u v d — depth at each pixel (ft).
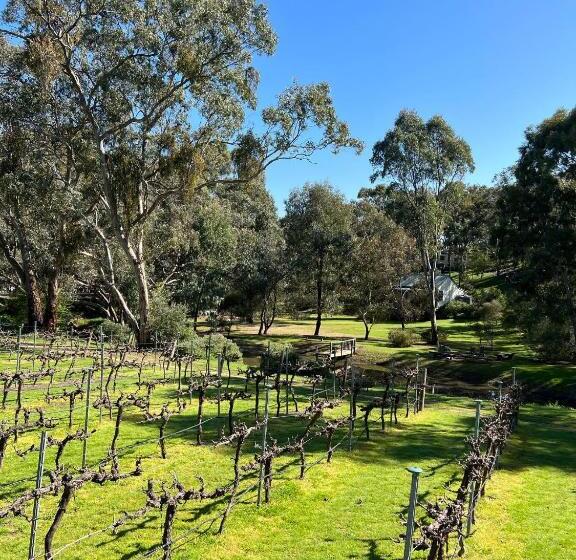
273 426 48.14
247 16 87.86
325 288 161.68
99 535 26.37
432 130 155.12
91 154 101.30
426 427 53.26
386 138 153.99
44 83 89.40
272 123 93.71
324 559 25.59
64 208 96.53
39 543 25.18
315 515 30.30
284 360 84.12
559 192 99.66
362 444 45.01
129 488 32.04
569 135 97.09
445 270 296.51
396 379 96.78
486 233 239.09
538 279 103.91
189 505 30.37
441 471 39.06
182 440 42.04
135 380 66.44
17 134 94.02
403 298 175.52
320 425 48.88
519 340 147.02
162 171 96.78
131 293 128.47
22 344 89.97
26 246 112.68
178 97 93.50
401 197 155.74
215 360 94.17
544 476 40.75
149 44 86.02
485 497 35.06
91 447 39.29
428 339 154.40
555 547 28.43
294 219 156.35
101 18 87.25
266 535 27.71
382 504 32.27
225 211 156.15
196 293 147.74
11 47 96.37
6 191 95.04
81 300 153.48
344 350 123.85
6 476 32.81
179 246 133.49
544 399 97.71
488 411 64.95
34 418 45.39
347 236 153.99
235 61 92.12
